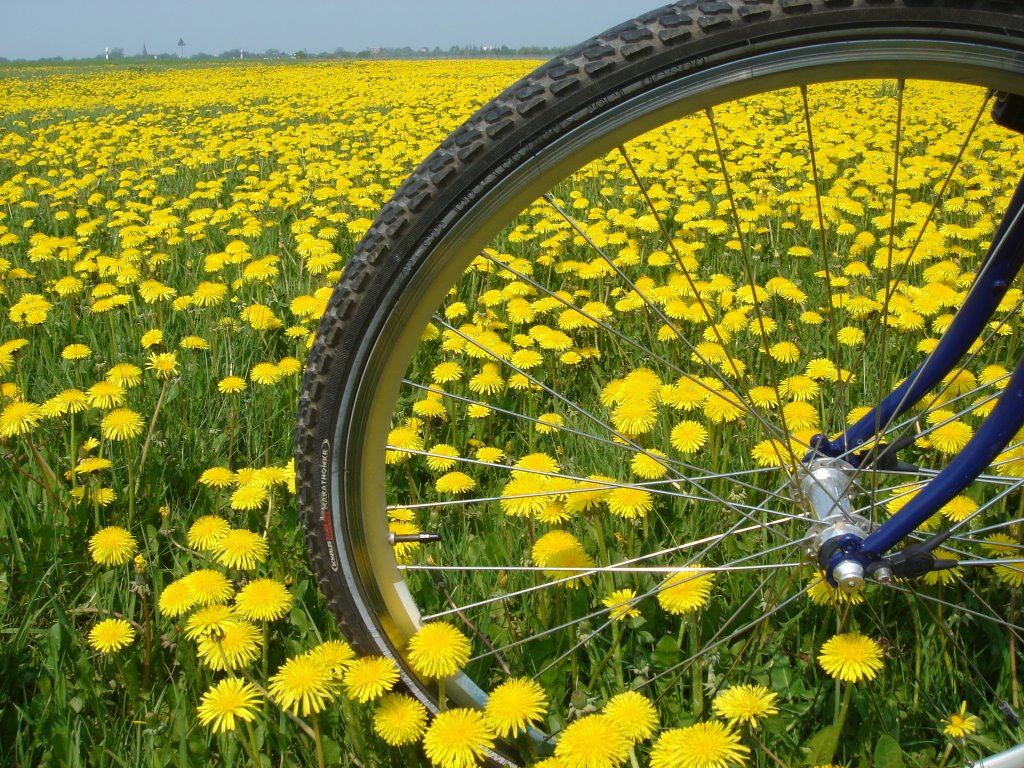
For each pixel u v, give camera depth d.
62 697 1.04
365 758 0.99
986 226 2.10
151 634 1.11
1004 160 2.93
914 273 2.01
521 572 1.17
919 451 1.31
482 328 1.63
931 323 1.64
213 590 1.01
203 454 1.43
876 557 0.96
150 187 3.20
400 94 8.59
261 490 1.19
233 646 0.97
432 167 0.89
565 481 1.12
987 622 1.10
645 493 1.09
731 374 1.39
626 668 1.11
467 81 10.94
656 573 1.14
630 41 0.86
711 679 1.03
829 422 1.39
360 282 0.90
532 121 0.87
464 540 1.25
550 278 2.20
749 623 1.10
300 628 1.12
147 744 1.01
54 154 4.15
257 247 2.47
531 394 1.50
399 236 0.89
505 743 0.99
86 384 1.59
